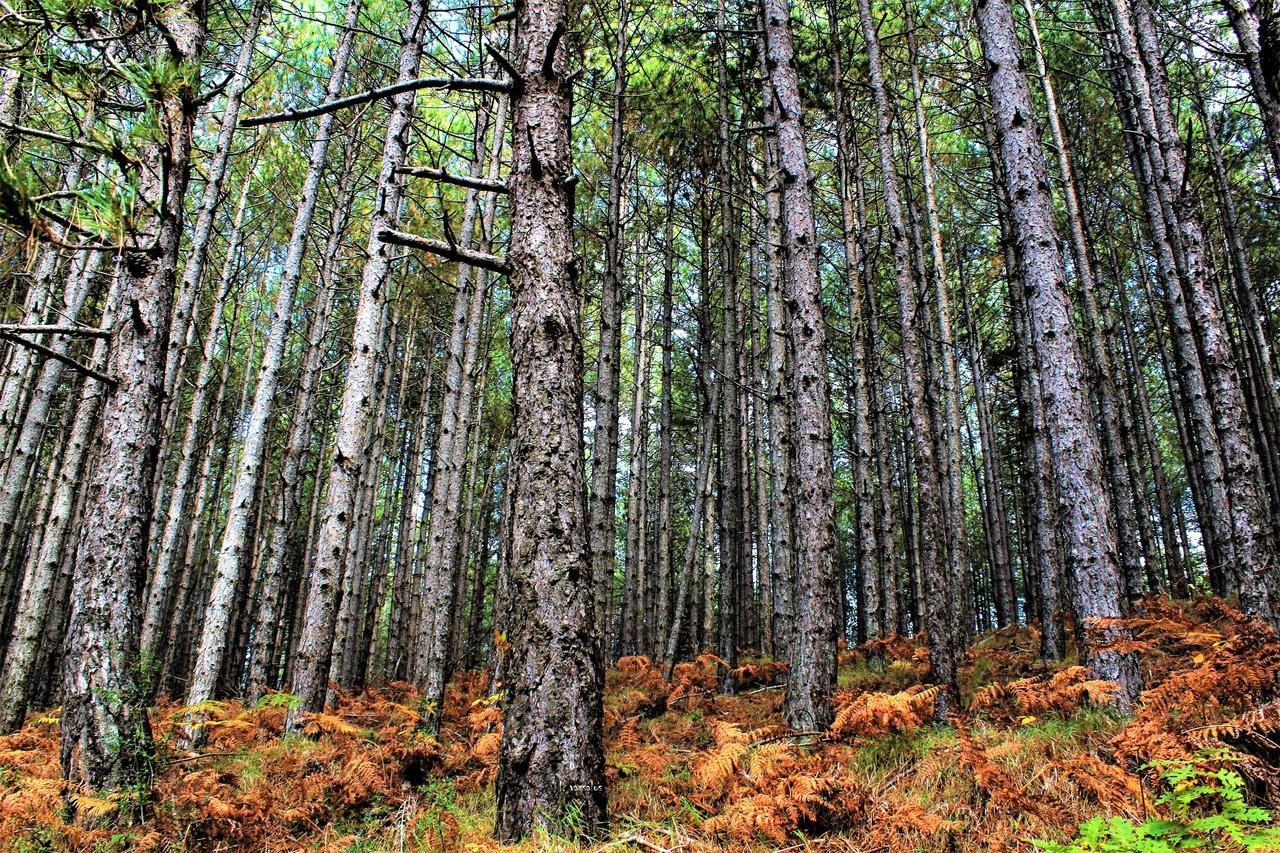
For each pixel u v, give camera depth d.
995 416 21.34
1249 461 6.51
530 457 3.88
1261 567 6.24
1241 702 3.26
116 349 4.52
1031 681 5.78
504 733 3.57
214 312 12.02
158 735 5.79
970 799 3.69
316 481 17.50
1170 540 13.98
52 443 16.62
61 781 4.16
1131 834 2.29
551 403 3.96
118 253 3.98
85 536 4.30
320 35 11.48
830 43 11.16
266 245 14.93
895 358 18.92
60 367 10.16
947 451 9.22
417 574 19.50
